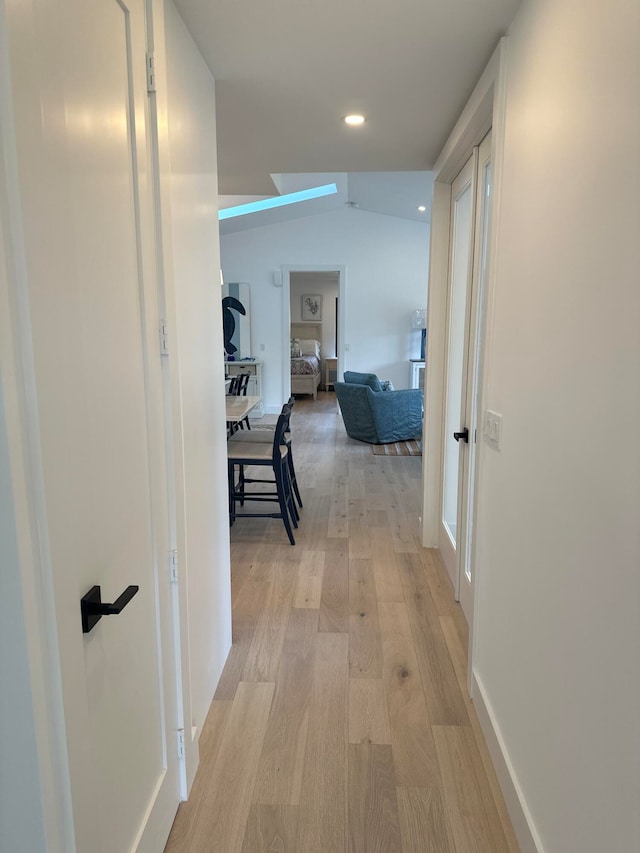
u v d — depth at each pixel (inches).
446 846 56.9
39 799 31.5
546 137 52.0
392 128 100.7
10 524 28.3
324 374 487.8
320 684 82.9
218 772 66.3
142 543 49.3
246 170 129.9
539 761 52.0
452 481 121.3
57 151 32.8
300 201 277.9
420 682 83.4
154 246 51.6
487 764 67.8
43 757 31.5
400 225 321.7
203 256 72.4
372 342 331.3
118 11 43.4
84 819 36.3
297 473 205.8
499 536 67.0
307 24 64.8
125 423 44.9
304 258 325.4
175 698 59.5
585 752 41.9
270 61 73.9
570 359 45.4
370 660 88.9
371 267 325.4
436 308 127.0
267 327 332.2
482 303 92.8
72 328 34.9
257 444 144.4
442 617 102.2
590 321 41.6
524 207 58.5
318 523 152.5
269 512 161.8
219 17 62.8
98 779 40.3
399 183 236.2
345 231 323.0
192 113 67.3
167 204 54.6
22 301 28.6
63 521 33.3
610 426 38.2
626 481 35.9
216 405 80.3
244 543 138.1
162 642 54.6
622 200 36.9
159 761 55.3
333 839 57.7
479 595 76.4
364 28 65.8
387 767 67.2
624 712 35.9
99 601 38.4
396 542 138.8
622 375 36.6
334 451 241.3
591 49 41.9
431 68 75.9
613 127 38.2
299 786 64.3
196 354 68.9
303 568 123.4
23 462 29.0
